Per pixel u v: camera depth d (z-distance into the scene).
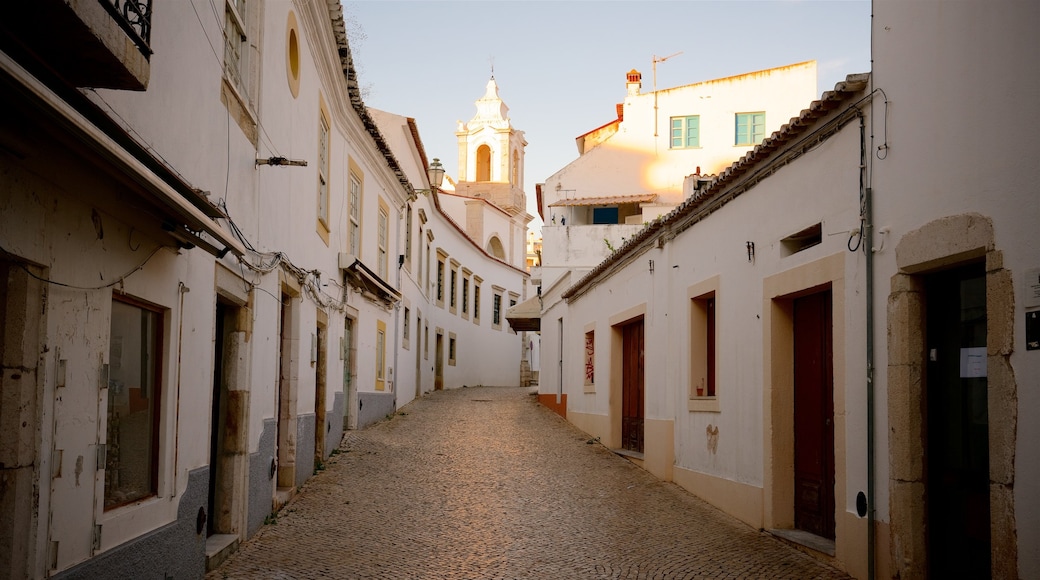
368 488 12.38
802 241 9.33
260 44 9.16
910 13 6.87
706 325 12.49
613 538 9.59
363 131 16.72
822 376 8.98
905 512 6.82
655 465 13.87
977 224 6.04
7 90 3.52
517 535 9.73
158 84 5.94
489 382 43.00
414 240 26.73
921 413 6.87
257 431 9.35
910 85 6.88
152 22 5.74
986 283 6.06
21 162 4.21
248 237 8.76
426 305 30.44
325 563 8.17
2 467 4.29
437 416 22.61
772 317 9.66
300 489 11.95
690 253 12.63
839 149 8.08
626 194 28.89
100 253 5.19
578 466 14.96
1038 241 5.48
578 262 27.06
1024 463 5.55
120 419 5.79
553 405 24.59
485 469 14.43
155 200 5.25
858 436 7.66
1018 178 5.67
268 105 9.62
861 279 7.62
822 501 8.94
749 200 10.36
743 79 28.78
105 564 5.25
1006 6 5.79
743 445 10.44
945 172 6.42
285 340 11.51
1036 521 5.43
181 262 6.67
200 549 7.24
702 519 10.55
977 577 6.35
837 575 7.79
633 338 16.52
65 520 4.82
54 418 4.70
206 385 7.41
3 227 4.11
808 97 28.56
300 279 11.58
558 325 24.11
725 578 7.85
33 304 4.45
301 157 11.65
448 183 50.03
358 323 17.73
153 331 6.35
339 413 15.77
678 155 28.86
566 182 29.19
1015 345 5.66
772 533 9.40
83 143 4.11
